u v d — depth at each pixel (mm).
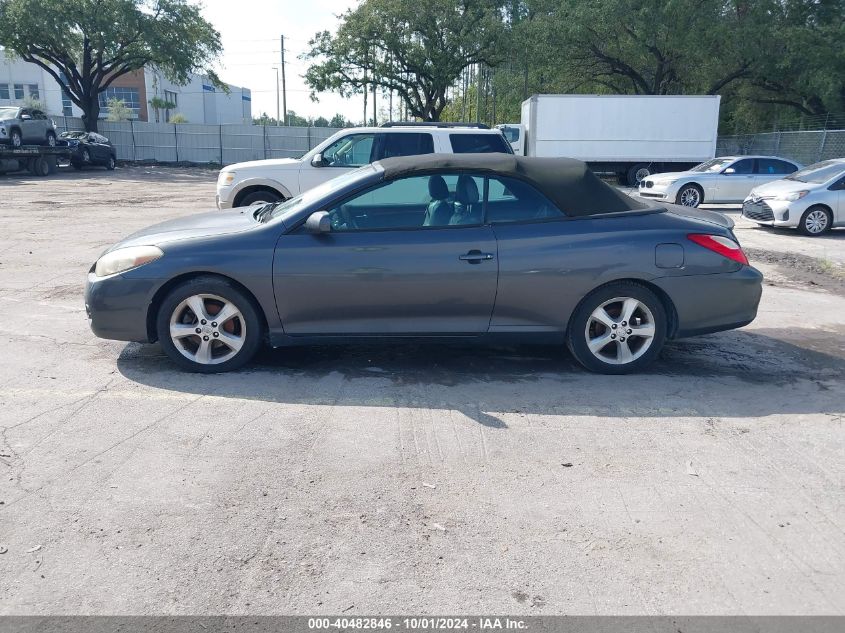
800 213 13688
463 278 4949
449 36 35688
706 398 4812
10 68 65000
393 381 5027
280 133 41844
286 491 3459
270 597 2693
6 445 3873
